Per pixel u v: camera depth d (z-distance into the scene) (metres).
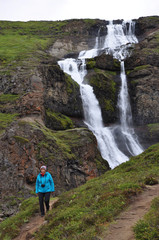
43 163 23.59
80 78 56.69
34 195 21.08
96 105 50.72
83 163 27.34
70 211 8.70
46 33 99.38
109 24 106.06
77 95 47.72
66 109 44.03
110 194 8.78
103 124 50.00
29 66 47.97
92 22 103.69
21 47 72.25
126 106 54.41
